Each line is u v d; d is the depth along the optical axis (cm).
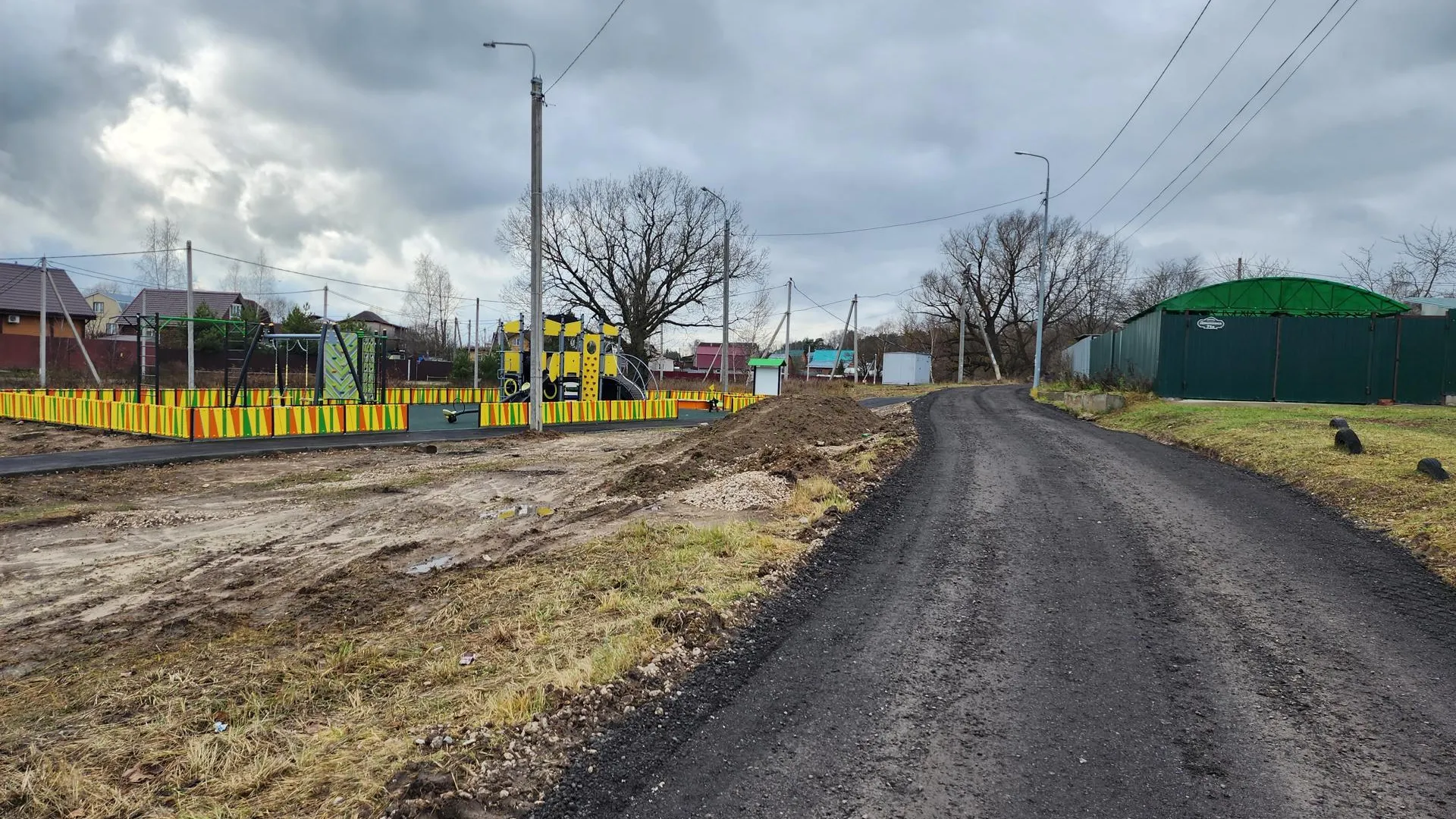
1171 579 659
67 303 4641
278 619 600
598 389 2936
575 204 5072
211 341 4597
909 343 8225
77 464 1312
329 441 1770
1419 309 2356
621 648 482
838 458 1355
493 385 5241
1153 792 351
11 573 738
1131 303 6888
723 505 960
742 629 543
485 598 623
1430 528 758
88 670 508
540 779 354
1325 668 486
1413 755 385
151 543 855
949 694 450
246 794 354
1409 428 1385
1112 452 1370
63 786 363
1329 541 770
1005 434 1662
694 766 369
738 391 4769
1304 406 1888
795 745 390
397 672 488
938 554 739
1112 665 491
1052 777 364
